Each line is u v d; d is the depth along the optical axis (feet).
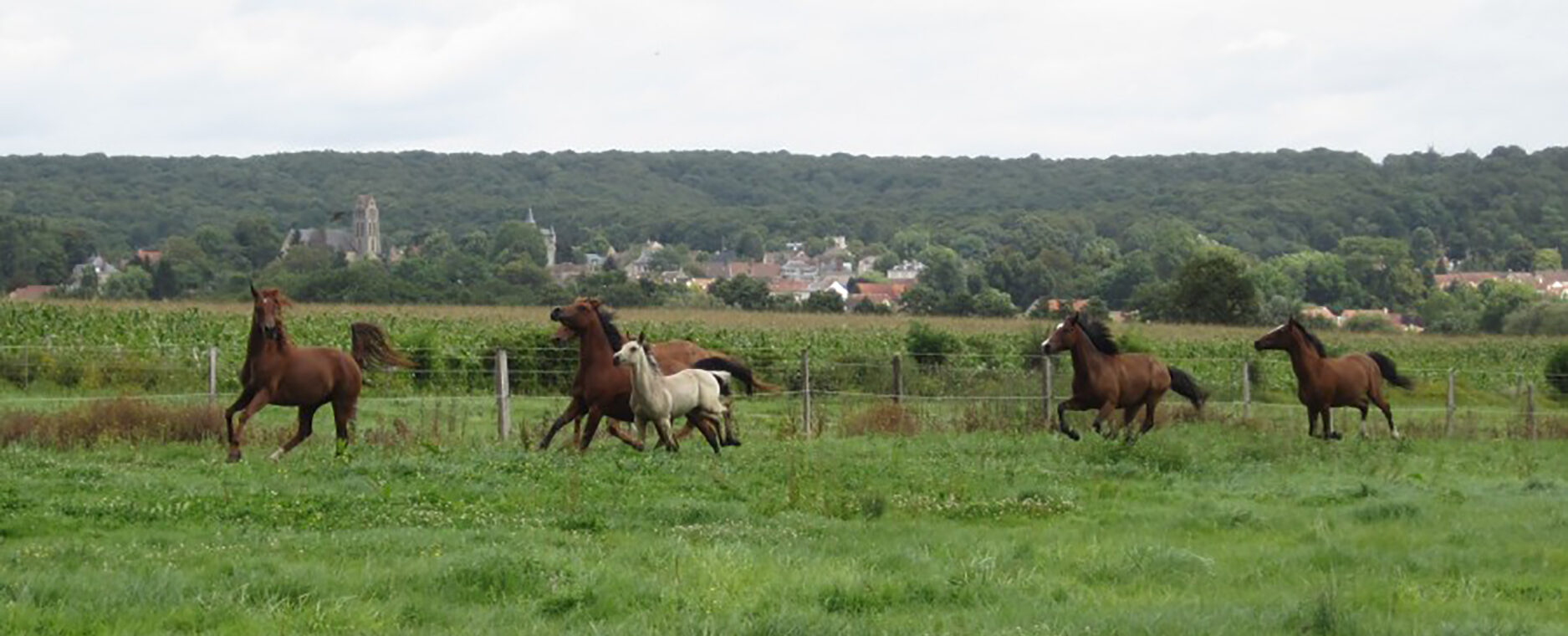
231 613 32.17
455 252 437.99
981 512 51.60
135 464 59.72
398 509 48.06
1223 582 39.19
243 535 43.11
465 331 165.27
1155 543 44.42
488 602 34.83
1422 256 593.42
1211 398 137.59
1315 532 47.52
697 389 67.21
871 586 36.32
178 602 33.09
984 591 36.63
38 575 34.94
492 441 72.79
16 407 85.87
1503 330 297.53
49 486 50.80
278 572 36.35
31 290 315.78
